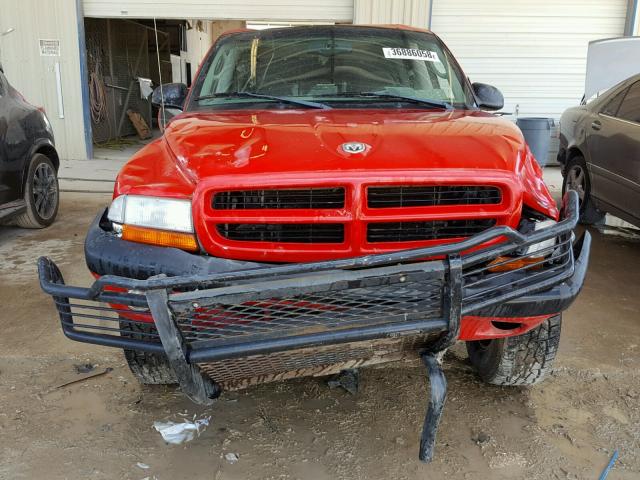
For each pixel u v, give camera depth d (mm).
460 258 1920
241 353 1950
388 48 3574
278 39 3646
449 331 2014
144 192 2227
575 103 10805
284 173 2098
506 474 2379
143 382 2896
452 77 3531
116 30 14023
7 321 3750
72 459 2445
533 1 10383
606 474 2377
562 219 2213
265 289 1870
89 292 1963
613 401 2918
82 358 3277
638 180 4934
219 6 10430
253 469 2400
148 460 2449
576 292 2188
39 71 10609
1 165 5035
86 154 10953
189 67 15805
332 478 2348
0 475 2336
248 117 2826
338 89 3281
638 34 10375
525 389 3006
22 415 2744
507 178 2164
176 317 1902
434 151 2262
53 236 5676
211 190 2104
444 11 10445
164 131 2877
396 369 3193
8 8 10375
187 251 2162
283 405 2857
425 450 2197
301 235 2168
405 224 2184
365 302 1950
